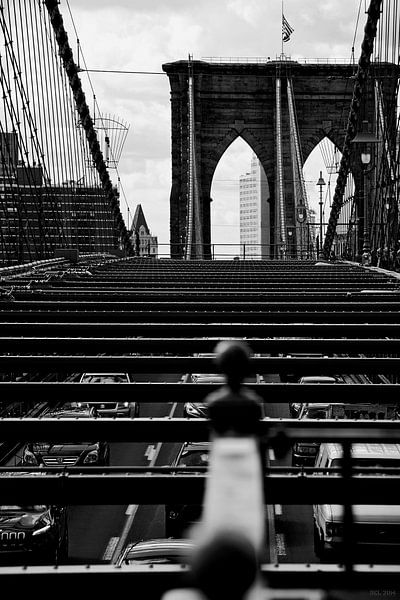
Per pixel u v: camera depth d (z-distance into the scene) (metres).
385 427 7.59
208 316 13.82
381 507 15.58
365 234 58.16
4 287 23.39
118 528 24.02
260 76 143.38
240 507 1.67
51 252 43.84
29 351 10.80
